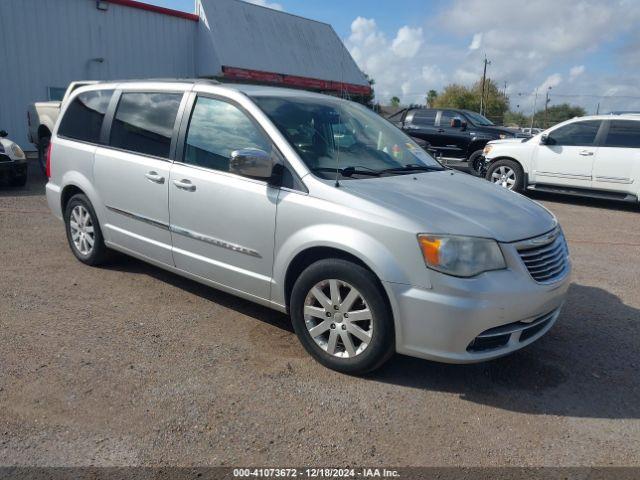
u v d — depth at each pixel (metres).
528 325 3.46
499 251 3.31
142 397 3.28
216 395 3.34
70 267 5.61
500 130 14.91
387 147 4.61
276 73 21.22
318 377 3.60
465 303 3.17
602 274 6.16
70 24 16.22
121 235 5.05
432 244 3.21
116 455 2.77
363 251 3.35
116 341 4.00
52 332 4.10
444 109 15.93
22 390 3.30
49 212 8.21
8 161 9.79
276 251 3.81
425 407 3.32
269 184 3.84
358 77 25.27
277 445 2.90
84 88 5.67
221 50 19.61
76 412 3.11
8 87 15.20
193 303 4.76
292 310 3.78
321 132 4.21
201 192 4.21
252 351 3.92
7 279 5.19
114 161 4.98
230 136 4.18
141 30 18.05
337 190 3.57
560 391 3.57
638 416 3.31
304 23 24.27
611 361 4.00
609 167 10.34
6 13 14.87
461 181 4.29
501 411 3.31
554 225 3.85
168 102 4.69
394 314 3.33
